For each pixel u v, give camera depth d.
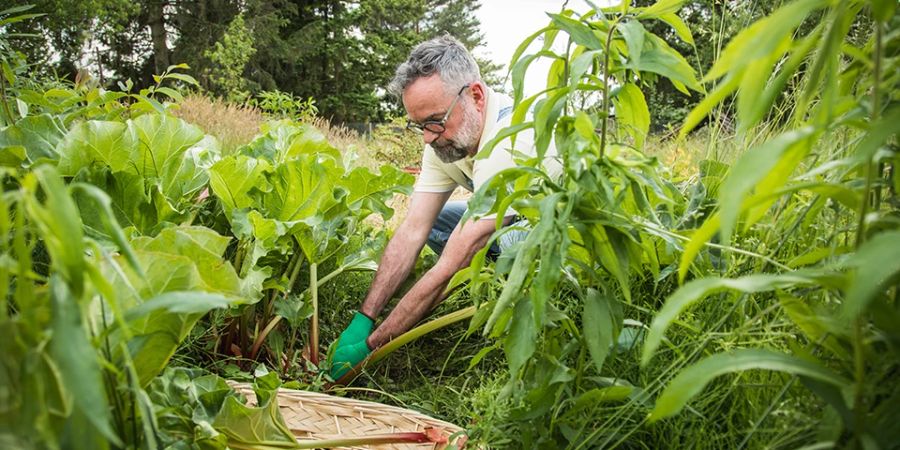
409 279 2.42
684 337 1.04
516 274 0.85
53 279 0.47
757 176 0.46
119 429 0.62
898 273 0.56
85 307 0.51
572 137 0.92
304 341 1.99
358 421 1.32
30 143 1.52
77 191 1.41
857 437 0.58
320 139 2.10
